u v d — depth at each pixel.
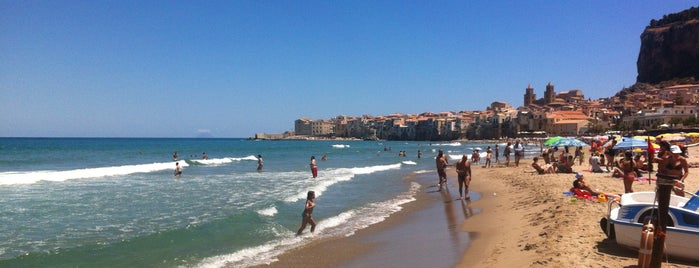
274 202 16.48
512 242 9.48
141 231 11.80
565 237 8.91
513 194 16.97
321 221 13.39
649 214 7.55
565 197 13.84
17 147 94.81
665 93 157.25
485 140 171.25
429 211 15.12
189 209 15.25
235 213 14.43
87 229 12.02
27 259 9.09
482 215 13.64
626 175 13.34
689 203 7.52
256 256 9.60
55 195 18.78
